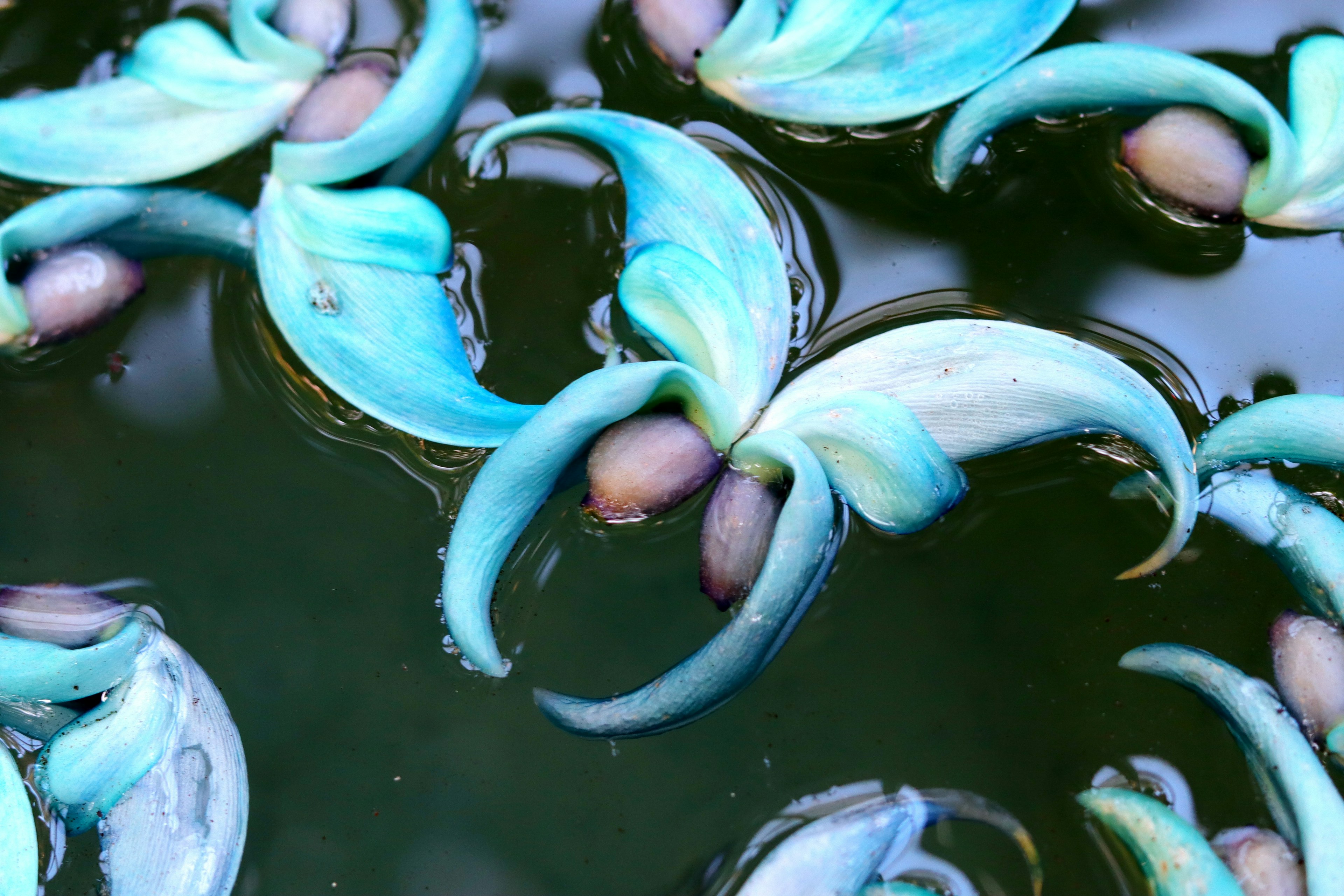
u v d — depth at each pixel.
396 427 0.64
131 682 0.64
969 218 0.65
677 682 0.63
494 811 0.64
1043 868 0.64
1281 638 0.64
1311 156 0.64
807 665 0.64
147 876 0.63
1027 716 0.64
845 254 0.65
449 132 0.65
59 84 0.65
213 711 0.64
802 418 0.63
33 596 0.64
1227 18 0.65
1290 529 0.64
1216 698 0.63
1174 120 0.64
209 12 0.65
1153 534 0.64
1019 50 0.65
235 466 0.65
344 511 0.65
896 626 0.64
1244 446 0.64
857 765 0.64
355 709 0.64
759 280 0.64
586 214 0.65
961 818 0.64
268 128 0.65
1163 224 0.65
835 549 0.64
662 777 0.64
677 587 0.64
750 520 0.63
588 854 0.64
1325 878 0.62
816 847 0.63
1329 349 0.65
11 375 0.65
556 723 0.64
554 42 0.65
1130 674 0.64
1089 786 0.64
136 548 0.65
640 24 0.65
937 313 0.65
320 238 0.64
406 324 0.64
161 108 0.65
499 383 0.65
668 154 0.64
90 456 0.65
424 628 0.64
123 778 0.64
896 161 0.65
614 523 0.64
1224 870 0.63
